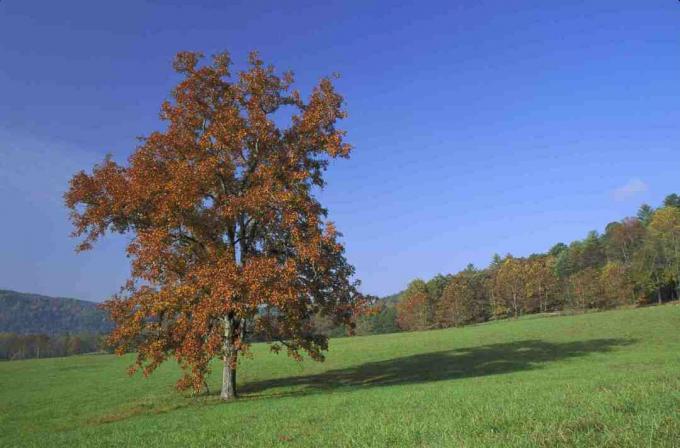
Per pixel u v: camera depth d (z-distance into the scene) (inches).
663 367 997.2
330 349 2564.0
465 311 4911.4
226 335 1035.3
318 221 997.8
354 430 453.1
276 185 1015.6
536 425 363.3
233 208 972.6
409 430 413.1
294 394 1107.3
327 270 1053.2
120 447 526.3
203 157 1019.9
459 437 361.1
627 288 4411.9
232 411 792.9
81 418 1012.5
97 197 1043.3
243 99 1111.6
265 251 1067.3
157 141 1026.7
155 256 938.1
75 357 3070.9
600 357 1537.9
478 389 772.0
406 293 5674.2
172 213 959.0
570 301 4943.4
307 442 426.6
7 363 2659.9
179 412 909.8
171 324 1025.5
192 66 1086.4
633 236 5093.5
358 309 1097.4
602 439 303.0
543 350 1879.9
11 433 882.1
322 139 1084.5
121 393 1409.9
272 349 1115.9
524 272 5004.9
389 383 1272.1
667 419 337.1
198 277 928.3
